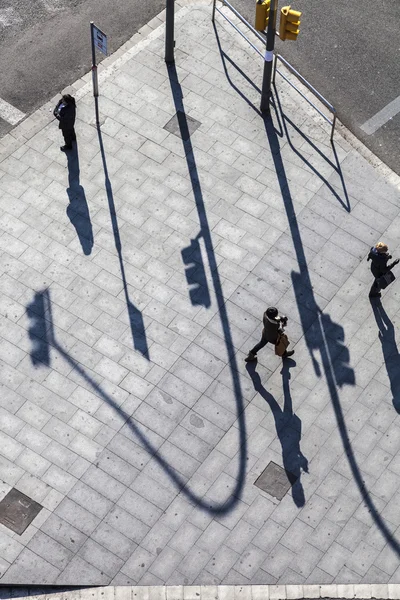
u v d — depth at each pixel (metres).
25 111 23.97
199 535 18.69
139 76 24.59
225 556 18.50
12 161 23.02
